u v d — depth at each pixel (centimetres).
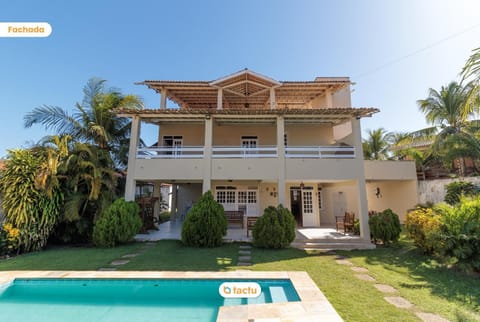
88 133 1216
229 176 1102
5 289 554
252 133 1481
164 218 1952
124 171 1314
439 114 1580
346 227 1151
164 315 464
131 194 1099
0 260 770
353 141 1119
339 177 1085
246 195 1464
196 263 721
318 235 1100
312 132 1463
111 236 935
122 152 1270
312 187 1430
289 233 941
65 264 710
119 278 575
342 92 1614
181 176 1108
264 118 1187
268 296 534
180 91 1512
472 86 700
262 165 1103
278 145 1113
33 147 988
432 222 757
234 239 1062
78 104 1228
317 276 609
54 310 482
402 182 1442
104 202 1038
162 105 1423
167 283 571
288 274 600
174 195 1656
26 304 509
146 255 812
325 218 1602
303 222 1399
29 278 577
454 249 638
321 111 1075
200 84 1417
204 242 944
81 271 627
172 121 1274
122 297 549
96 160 1064
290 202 1457
